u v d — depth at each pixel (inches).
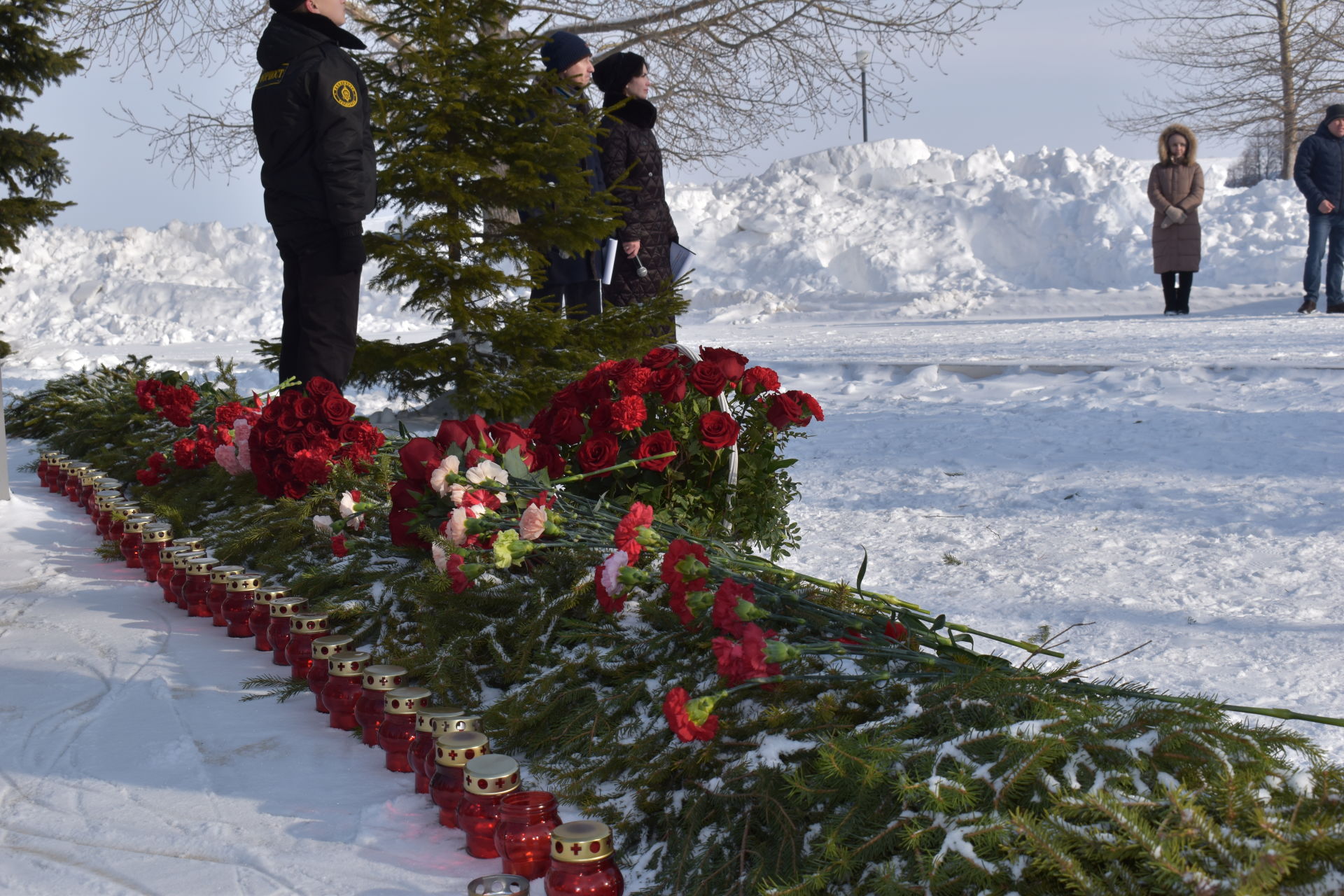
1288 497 172.1
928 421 273.3
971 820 58.7
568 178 249.6
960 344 496.4
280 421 152.9
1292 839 52.4
